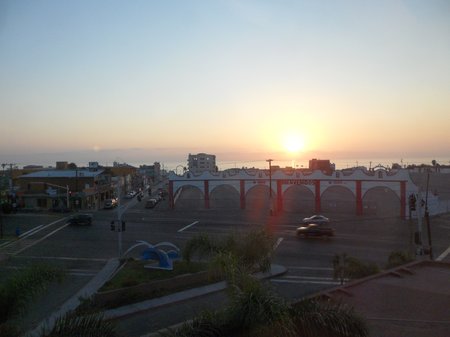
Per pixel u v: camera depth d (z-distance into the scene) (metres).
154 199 73.50
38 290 13.49
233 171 66.56
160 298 21.77
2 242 40.78
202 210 64.69
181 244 38.91
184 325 8.27
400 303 13.03
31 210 66.06
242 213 60.53
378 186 56.84
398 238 41.09
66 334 8.76
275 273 27.69
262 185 63.84
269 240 21.77
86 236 43.53
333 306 8.91
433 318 11.79
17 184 80.12
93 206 74.00
